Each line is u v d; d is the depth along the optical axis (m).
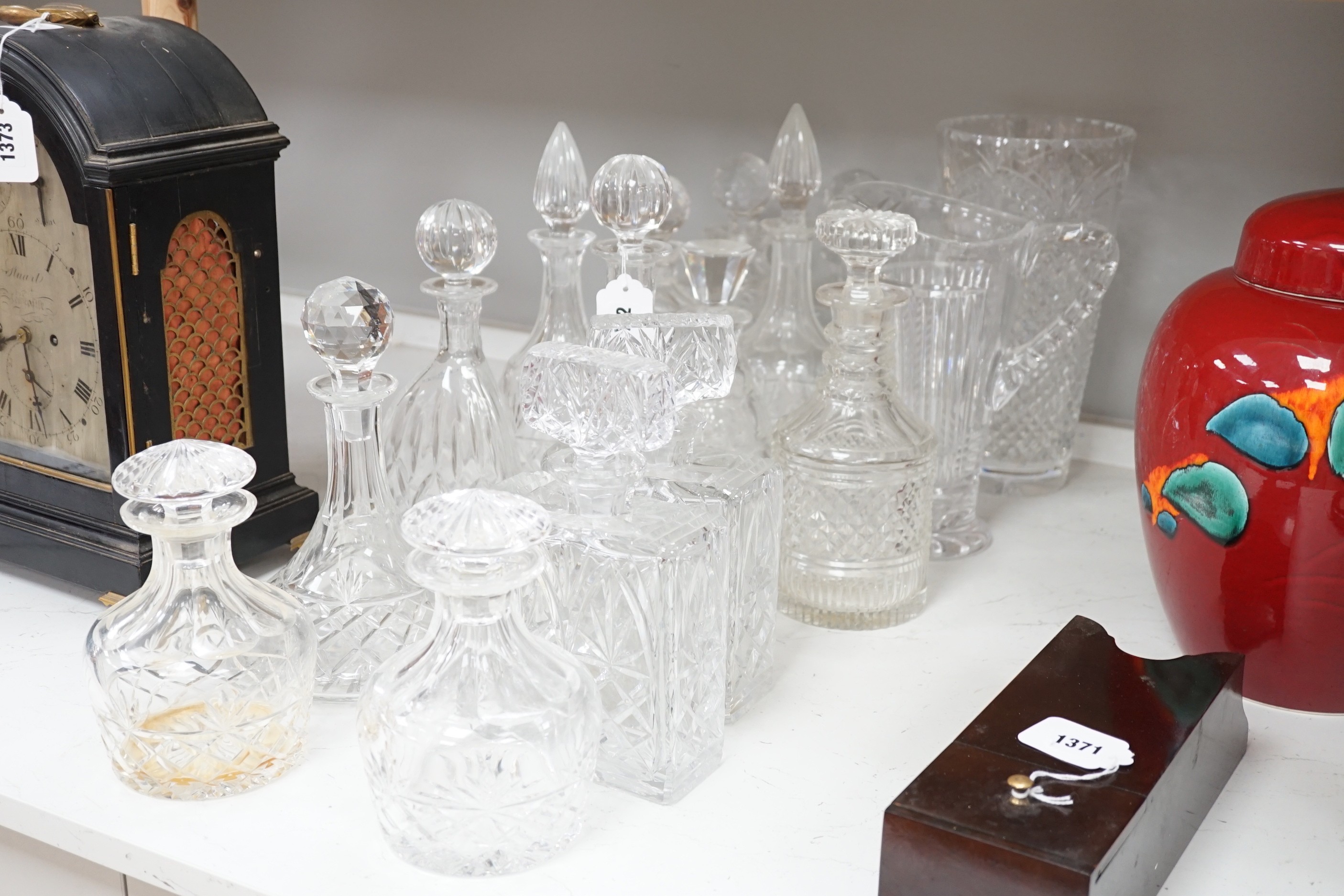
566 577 0.71
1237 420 0.74
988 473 1.13
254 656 0.70
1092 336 1.09
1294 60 1.03
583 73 1.31
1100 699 0.70
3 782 0.71
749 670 0.79
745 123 1.26
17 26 0.83
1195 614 0.82
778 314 1.09
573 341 1.00
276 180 1.51
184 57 0.87
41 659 0.84
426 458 0.94
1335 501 0.72
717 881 0.65
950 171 1.08
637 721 0.70
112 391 0.84
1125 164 1.03
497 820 0.64
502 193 1.39
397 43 1.38
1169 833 0.65
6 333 0.88
